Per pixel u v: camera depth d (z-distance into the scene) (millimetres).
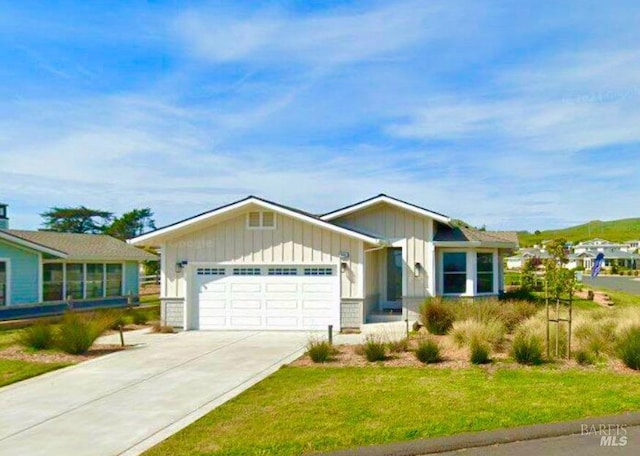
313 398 8883
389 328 17703
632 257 92250
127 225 64500
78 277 26922
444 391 9094
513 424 7363
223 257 18766
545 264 12875
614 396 8633
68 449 7102
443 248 20406
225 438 7145
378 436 7008
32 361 12938
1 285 22953
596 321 14336
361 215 20375
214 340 16172
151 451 6812
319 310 18203
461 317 15594
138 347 14945
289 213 18109
